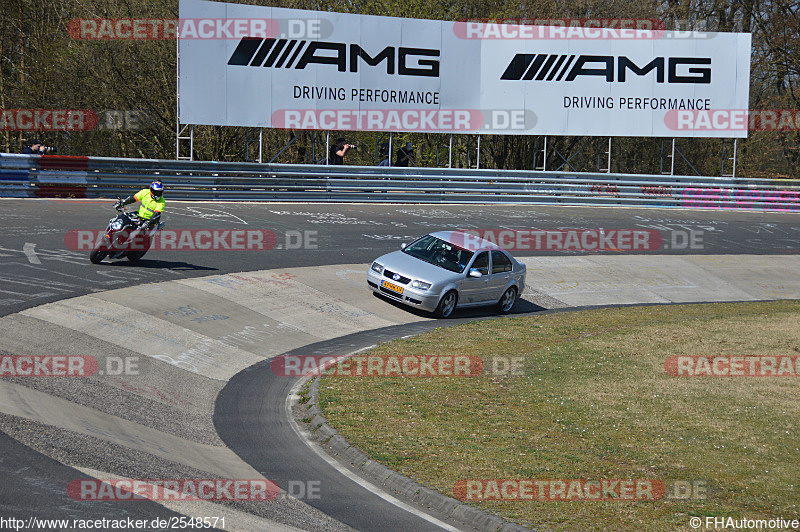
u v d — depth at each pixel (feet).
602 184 371.76
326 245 240.12
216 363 134.62
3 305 137.59
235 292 174.91
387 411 113.70
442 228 285.84
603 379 134.51
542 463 95.20
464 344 157.69
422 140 458.91
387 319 179.32
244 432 103.50
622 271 251.39
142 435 94.07
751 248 298.56
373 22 343.05
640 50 379.55
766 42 513.45
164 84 424.05
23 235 203.92
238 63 326.65
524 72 367.04
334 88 340.80
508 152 467.52
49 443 82.99
